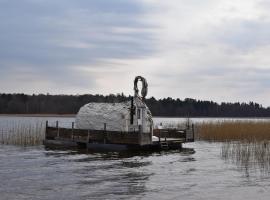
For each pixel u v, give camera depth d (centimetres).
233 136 5044
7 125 8738
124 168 2783
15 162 3050
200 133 5206
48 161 3122
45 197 1894
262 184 2241
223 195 1973
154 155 3562
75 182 2255
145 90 4309
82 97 18312
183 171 2666
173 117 19500
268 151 3344
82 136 4122
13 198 1869
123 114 4081
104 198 1888
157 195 1959
